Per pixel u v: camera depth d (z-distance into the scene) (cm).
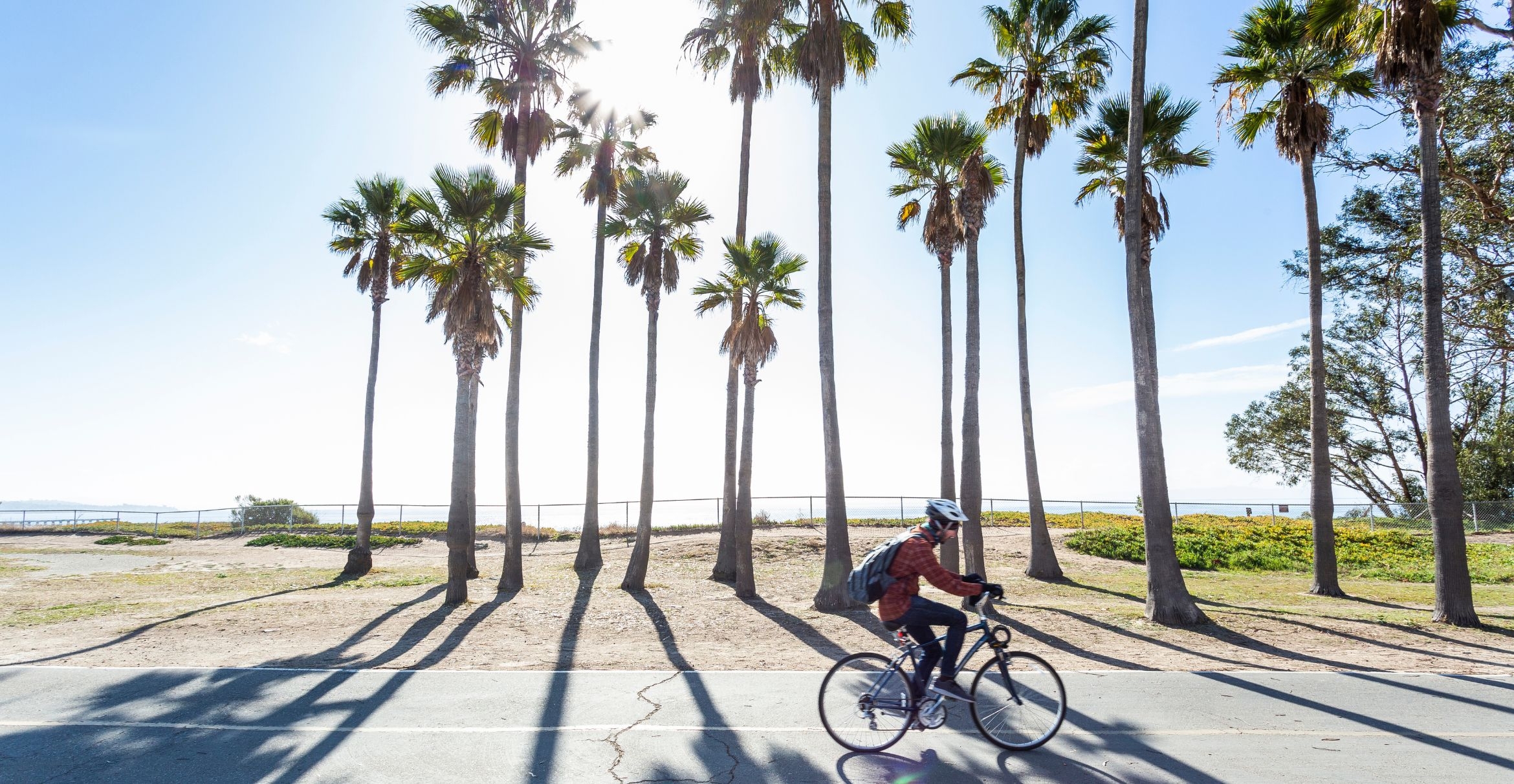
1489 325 2344
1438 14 1321
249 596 1766
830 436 1512
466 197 1622
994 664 624
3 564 2556
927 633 606
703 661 975
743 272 1880
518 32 2177
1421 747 600
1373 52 1479
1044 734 612
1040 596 1750
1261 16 1762
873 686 615
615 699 764
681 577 2114
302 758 584
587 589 1842
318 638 1162
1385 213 2973
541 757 586
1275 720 680
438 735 640
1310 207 1817
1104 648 1070
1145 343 1338
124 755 592
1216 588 1883
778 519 3244
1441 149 2297
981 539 1738
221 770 558
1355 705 732
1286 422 3775
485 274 1677
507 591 1809
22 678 857
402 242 2638
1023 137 2039
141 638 1144
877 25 1705
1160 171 2041
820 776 542
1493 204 2214
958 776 540
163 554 2931
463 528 1599
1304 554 2544
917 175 1908
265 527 3622
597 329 2364
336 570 2462
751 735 638
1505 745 603
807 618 1359
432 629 1257
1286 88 1769
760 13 1716
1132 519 3334
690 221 2248
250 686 820
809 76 1598
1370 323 3472
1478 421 3422
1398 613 1392
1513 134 2092
